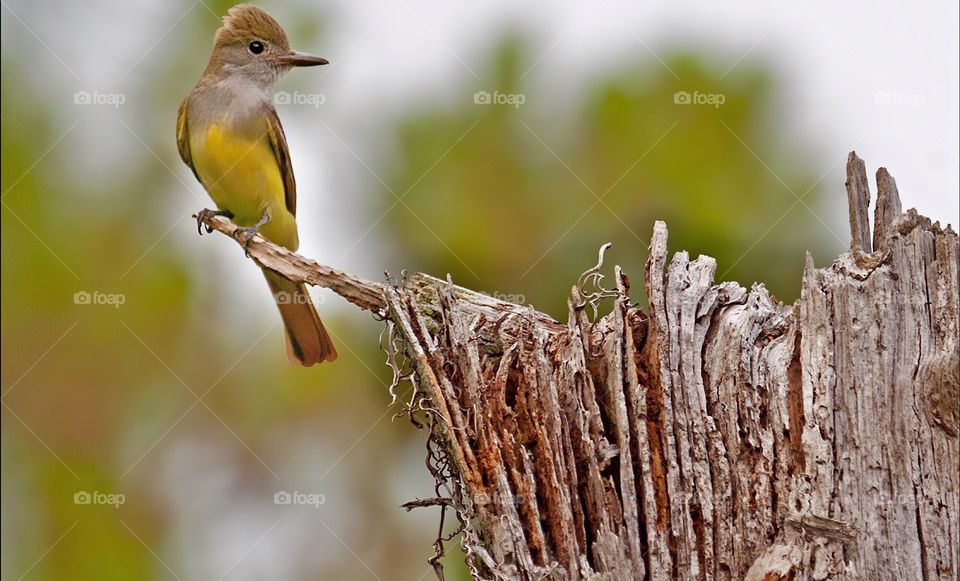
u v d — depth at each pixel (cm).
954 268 607
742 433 639
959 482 593
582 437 658
